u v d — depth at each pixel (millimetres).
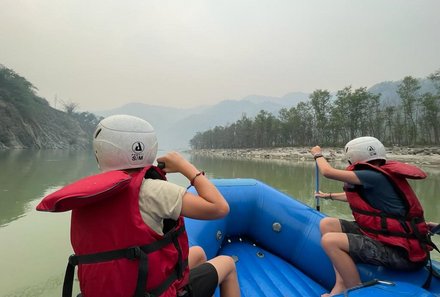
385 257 2281
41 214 7660
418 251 2275
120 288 1291
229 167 28625
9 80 77000
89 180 1282
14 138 63312
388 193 2350
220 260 1881
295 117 73688
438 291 2275
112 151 1470
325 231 2838
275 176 19109
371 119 58719
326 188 13594
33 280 4203
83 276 1332
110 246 1294
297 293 2885
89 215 1318
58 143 89562
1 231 6305
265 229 3662
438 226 2502
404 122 54750
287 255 3475
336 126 61250
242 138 104250
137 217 1310
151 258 1318
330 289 3000
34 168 21031
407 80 52938
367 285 2088
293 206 3547
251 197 3742
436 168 23234
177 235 1478
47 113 102688
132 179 1383
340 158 37719
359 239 2371
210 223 3363
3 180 14180
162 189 1382
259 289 2908
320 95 67188
